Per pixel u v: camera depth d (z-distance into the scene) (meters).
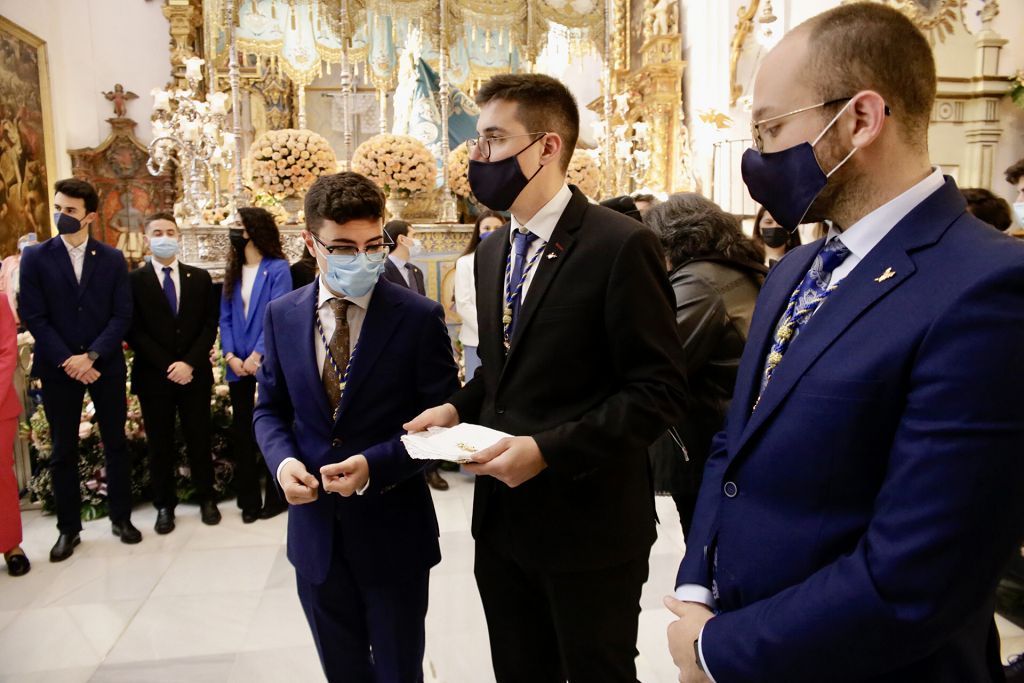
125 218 9.66
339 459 1.86
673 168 8.27
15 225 8.25
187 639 3.01
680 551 3.76
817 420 1.01
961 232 0.97
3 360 3.54
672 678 2.67
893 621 0.88
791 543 1.04
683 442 2.37
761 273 2.37
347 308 1.91
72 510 3.89
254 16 7.10
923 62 1.02
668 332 1.63
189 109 6.12
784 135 1.07
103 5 9.63
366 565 1.85
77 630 3.09
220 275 5.80
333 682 1.95
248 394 4.29
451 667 2.77
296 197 5.76
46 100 9.02
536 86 1.66
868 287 1.01
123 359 4.04
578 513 1.67
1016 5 5.94
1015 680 1.70
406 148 5.68
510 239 1.85
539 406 1.65
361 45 7.59
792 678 0.95
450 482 4.91
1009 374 0.85
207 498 4.35
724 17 7.80
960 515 0.85
